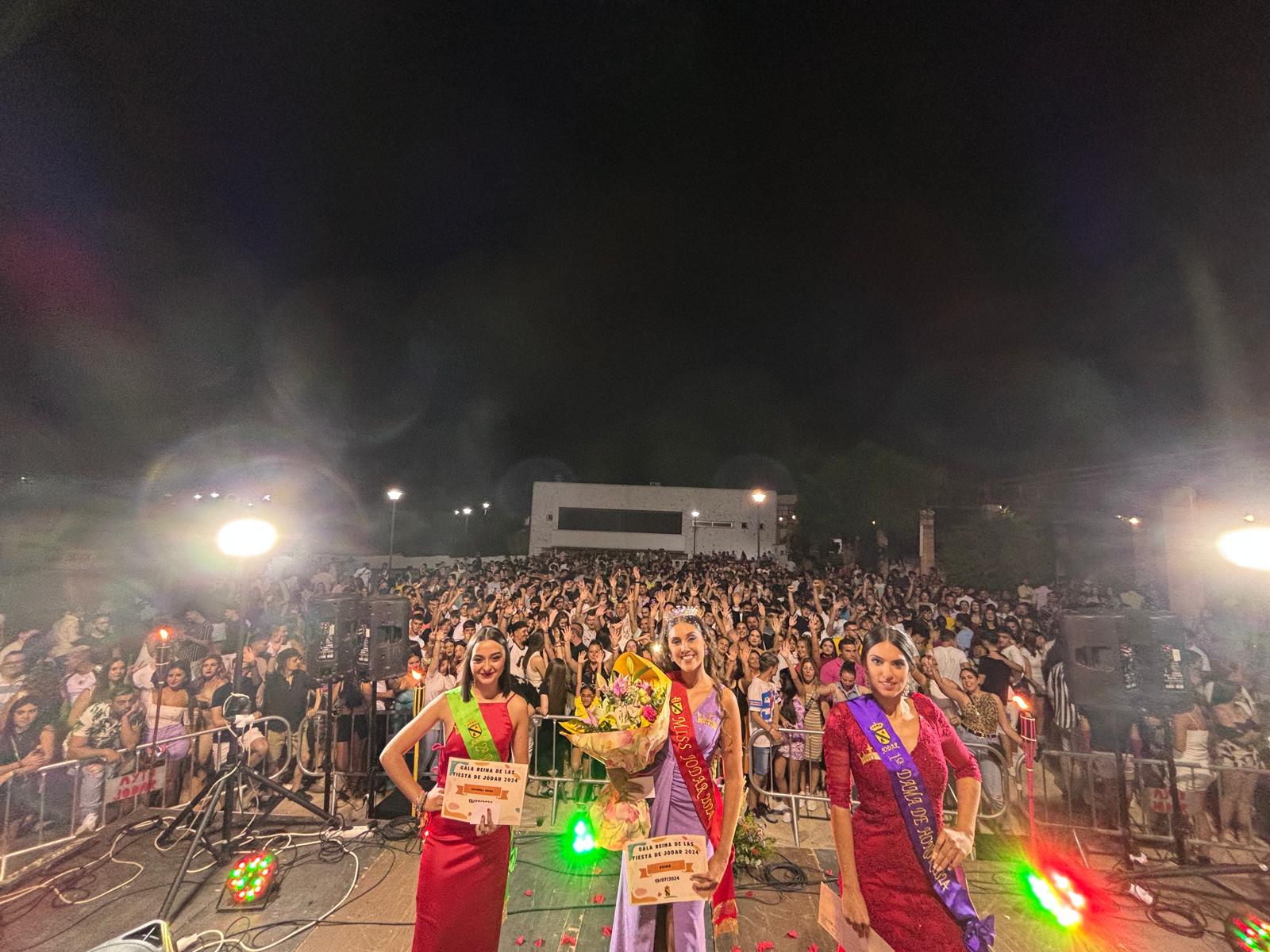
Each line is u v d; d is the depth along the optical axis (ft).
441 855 10.08
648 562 90.22
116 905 13.93
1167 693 15.88
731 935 12.67
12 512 49.88
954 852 8.49
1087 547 62.90
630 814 9.34
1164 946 12.86
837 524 97.40
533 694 21.50
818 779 20.98
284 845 16.70
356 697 20.40
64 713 17.66
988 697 19.15
